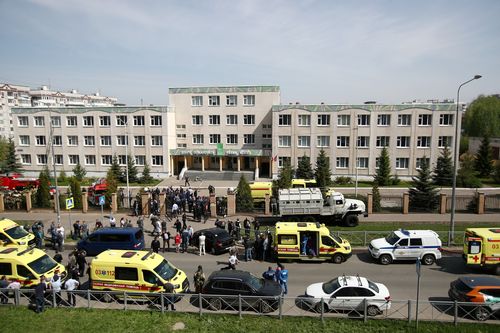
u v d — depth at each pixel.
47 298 16.52
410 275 20.39
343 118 55.59
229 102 61.81
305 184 38.91
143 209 34.94
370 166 55.91
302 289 18.39
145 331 14.03
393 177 53.94
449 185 51.09
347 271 21.08
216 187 52.94
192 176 59.88
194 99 62.38
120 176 56.69
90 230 30.16
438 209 34.06
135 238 23.62
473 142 80.75
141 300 16.12
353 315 15.38
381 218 32.34
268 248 23.61
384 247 22.17
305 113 56.22
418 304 15.55
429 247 22.02
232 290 16.00
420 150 54.50
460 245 25.22
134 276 16.31
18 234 24.50
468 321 14.62
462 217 32.31
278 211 32.19
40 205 37.66
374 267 21.77
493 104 96.25
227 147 62.78
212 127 62.56
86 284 19.28
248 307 15.79
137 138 60.69
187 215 34.69
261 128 61.47
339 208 29.89
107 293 15.78
